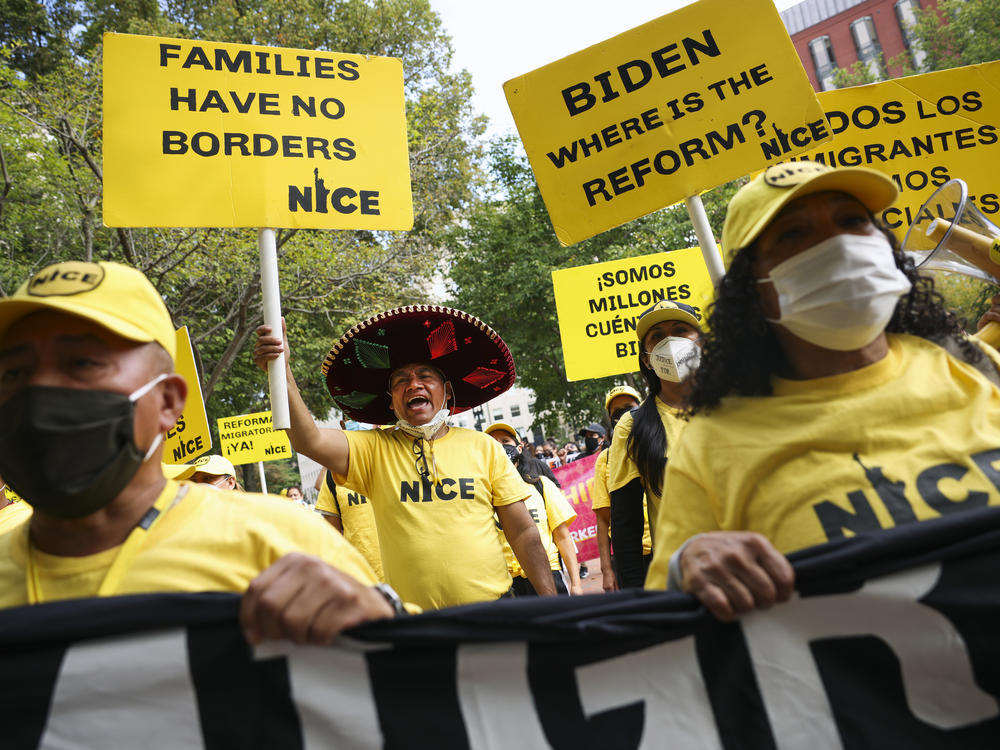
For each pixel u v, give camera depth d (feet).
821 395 5.13
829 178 5.22
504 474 10.48
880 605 4.12
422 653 4.11
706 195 57.00
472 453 10.33
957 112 11.00
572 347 18.40
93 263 4.82
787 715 4.08
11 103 38.27
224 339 55.88
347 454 9.88
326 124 10.36
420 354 11.35
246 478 69.51
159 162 9.58
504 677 4.12
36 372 4.41
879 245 5.29
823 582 4.15
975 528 4.14
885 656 4.12
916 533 4.15
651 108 9.60
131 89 9.64
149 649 3.95
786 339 5.56
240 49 10.16
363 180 10.37
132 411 4.48
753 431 5.20
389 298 54.60
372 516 15.11
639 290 18.52
